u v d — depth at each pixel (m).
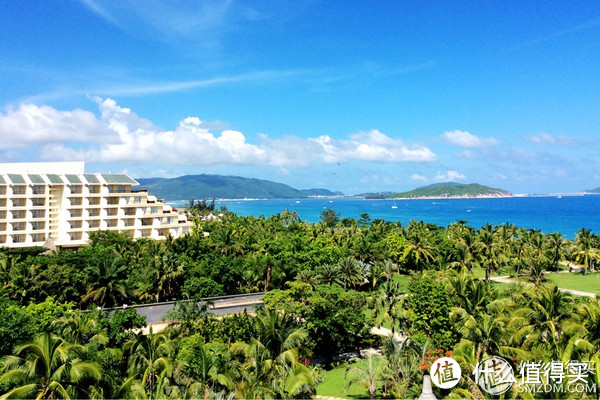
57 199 114.31
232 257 97.50
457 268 109.69
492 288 61.06
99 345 42.53
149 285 76.62
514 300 55.38
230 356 40.62
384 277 109.06
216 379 36.72
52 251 98.50
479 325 40.56
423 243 114.44
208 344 44.88
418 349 43.94
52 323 46.97
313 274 86.56
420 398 32.78
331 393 47.28
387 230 152.62
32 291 64.94
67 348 34.38
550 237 129.62
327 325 56.03
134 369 39.06
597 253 121.25
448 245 120.88
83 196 115.44
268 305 62.81
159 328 63.56
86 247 95.75
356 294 63.78
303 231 143.50
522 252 118.94
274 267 88.00
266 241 110.62
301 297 65.38
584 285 103.50
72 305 63.31
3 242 105.69
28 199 109.00
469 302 53.53
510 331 41.31
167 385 37.75
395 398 40.41
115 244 98.75
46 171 120.06
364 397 45.91
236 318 51.91
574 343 33.00
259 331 44.00
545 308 46.06
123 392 34.28
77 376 31.69
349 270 92.25
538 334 41.62
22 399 30.27
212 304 72.25
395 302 65.25
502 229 142.50
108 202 118.25
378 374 42.53
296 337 43.72
